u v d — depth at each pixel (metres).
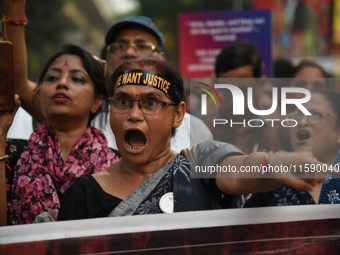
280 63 6.86
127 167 2.86
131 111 2.77
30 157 3.54
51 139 3.67
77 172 3.54
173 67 2.94
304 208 2.23
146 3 26.17
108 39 5.03
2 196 2.85
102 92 3.84
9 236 2.16
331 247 2.21
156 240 2.18
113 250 2.16
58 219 2.79
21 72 3.96
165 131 2.81
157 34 5.01
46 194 3.41
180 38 7.45
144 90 2.77
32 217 3.36
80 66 3.73
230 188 2.28
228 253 2.19
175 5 26.05
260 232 2.21
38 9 17.03
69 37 25.88
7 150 3.60
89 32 32.41
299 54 14.02
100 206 2.72
